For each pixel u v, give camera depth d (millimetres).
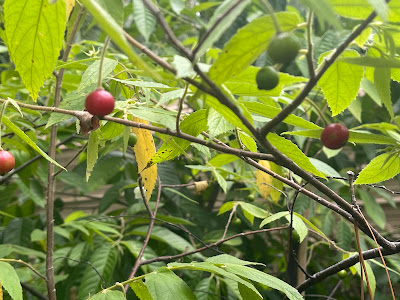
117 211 662
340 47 189
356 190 628
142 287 317
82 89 334
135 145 350
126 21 762
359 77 236
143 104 339
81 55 568
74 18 420
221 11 181
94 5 168
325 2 148
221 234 601
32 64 243
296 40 183
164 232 541
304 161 265
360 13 193
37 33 231
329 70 236
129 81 313
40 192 634
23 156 601
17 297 290
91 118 256
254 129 208
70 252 574
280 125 611
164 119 289
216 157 460
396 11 193
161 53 710
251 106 273
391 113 234
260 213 468
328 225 596
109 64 314
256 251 649
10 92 513
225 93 191
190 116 281
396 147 260
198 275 533
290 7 574
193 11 601
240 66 181
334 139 221
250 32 173
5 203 685
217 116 255
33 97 258
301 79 226
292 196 608
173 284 292
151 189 351
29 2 220
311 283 349
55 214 658
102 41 639
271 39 172
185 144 293
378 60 190
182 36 817
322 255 701
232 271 298
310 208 629
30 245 642
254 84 229
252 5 647
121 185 652
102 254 503
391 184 768
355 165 675
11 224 627
